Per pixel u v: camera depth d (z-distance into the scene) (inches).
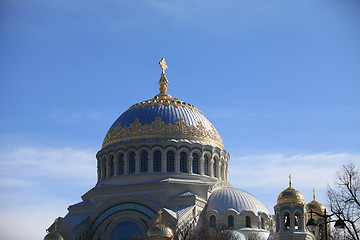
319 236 4045.3
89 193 4448.8
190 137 4525.1
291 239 3602.4
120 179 4436.5
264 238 3983.8
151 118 4584.2
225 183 4623.5
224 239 3577.8
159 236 3555.6
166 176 4357.8
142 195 4237.2
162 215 3909.9
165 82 5118.1
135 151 4461.1
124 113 4872.0
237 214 4047.7
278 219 3762.3
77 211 4384.8
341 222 2393.0
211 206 4165.8
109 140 4658.0
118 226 4109.3
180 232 3718.0
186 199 4109.3
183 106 4783.5
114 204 4175.7
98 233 4173.2
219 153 4660.4
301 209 3690.9
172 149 4434.1
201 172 4471.0
